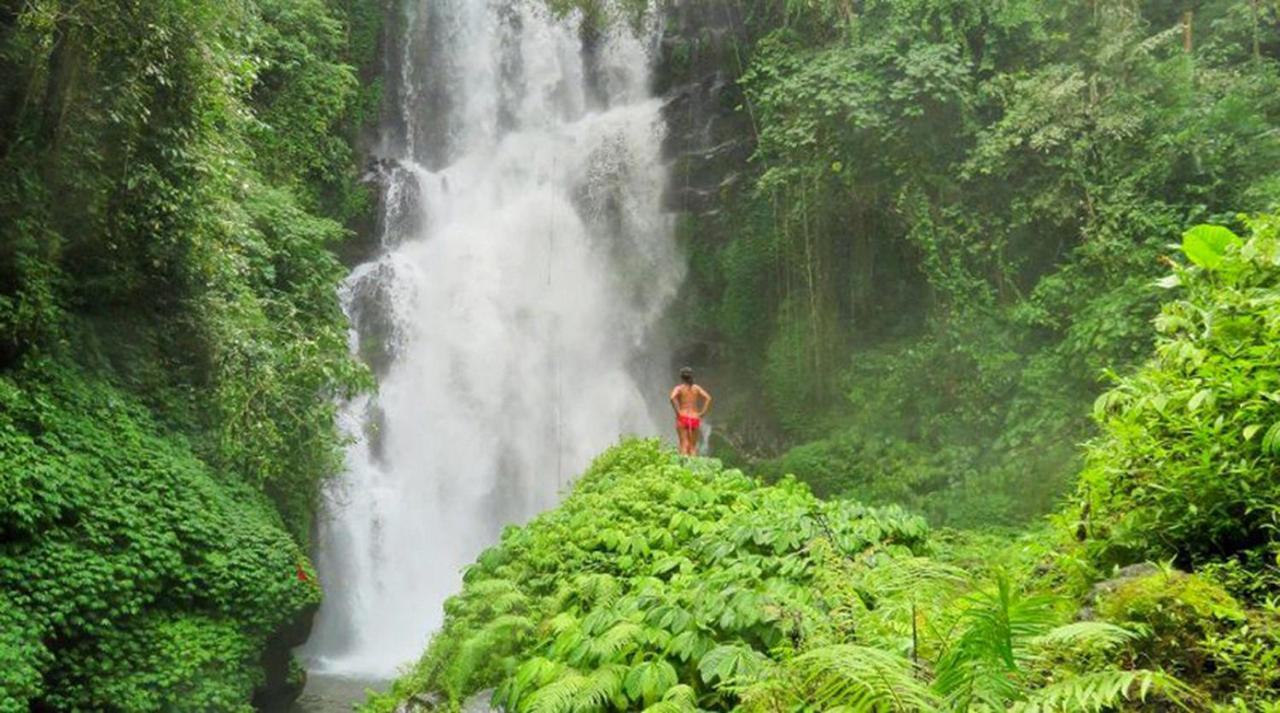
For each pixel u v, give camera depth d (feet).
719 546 19.65
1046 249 54.65
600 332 77.46
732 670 13.08
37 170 33.86
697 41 82.43
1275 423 12.24
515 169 83.35
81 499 30.14
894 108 55.57
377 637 57.06
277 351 42.80
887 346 61.77
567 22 87.15
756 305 71.41
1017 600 9.81
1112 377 15.66
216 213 41.01
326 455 45.42
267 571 34.17
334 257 53.31
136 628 30.12
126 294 38.63
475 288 75.87
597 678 13.80
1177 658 10.59
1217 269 15.65
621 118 82.89
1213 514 12.89
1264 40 52.37
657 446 35.09
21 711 24.84
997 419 52.80
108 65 34.19
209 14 36.94
